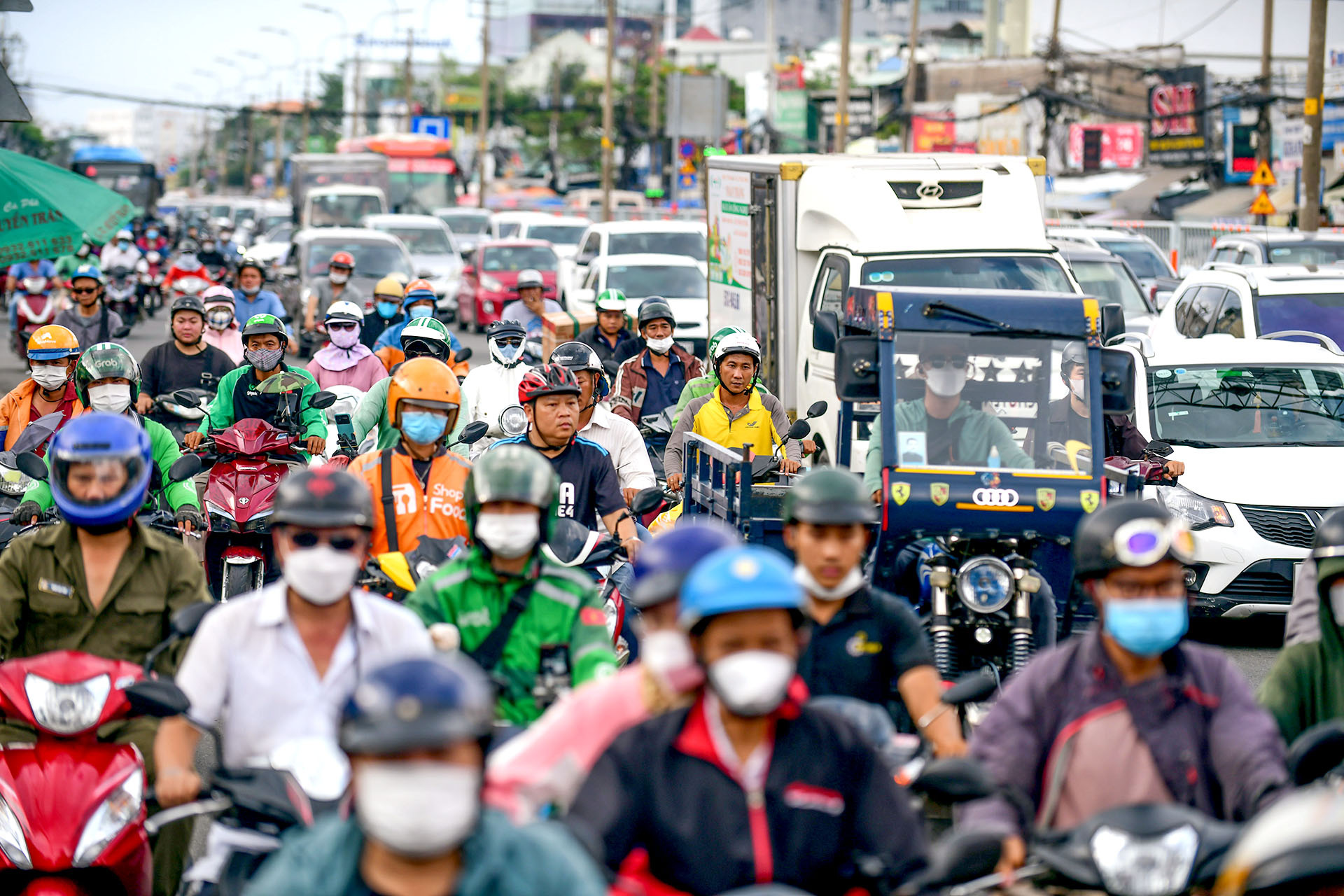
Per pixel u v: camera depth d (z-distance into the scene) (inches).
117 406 1050.7
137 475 711.7
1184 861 513.7
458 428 1305.4
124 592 725.9
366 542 615.5
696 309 3361.2
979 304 955.3
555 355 1221.7
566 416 1039.6
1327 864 421.7
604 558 918.4
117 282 4229.8
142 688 584.7
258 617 611.2
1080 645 579.8
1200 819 525.7
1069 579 949.8
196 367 1649.9
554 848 424.2
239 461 1256.8
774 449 1360.7
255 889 418.3
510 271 4463.6
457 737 381.7
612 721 542.9
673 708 525.0
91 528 711.7
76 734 659.4
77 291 2263.8
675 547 529.7
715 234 2251.5
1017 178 1818.4
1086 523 566.6
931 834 848.9
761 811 492.1
